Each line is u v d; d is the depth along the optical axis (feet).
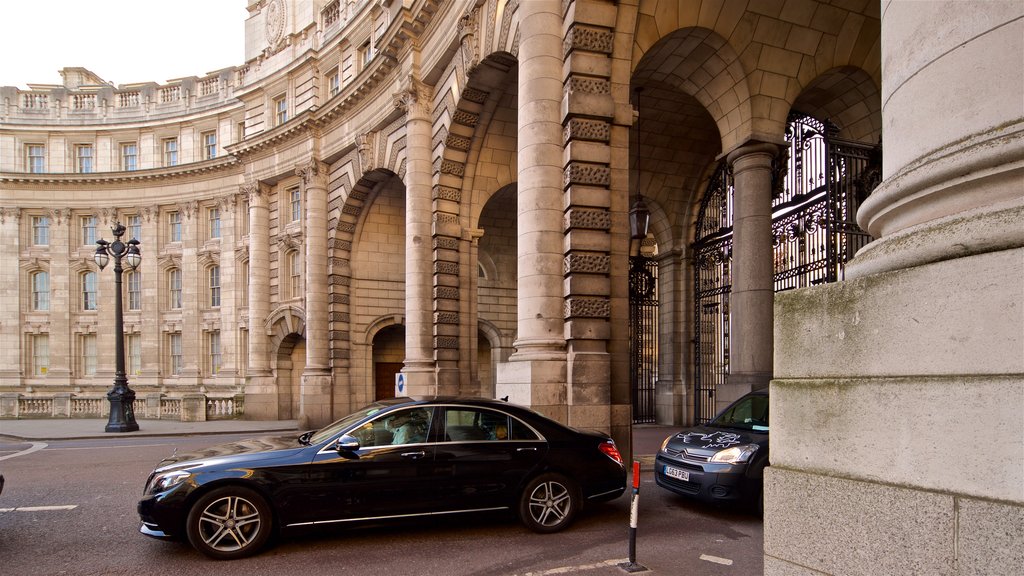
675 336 67.26
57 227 121.60
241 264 106.63
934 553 8.55
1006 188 8.87
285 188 96.07
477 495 22.26
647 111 55.93
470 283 61.05
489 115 57.52
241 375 104.53
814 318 11.15
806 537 10.60
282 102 98.94
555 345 35.83
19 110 123.34
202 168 109.91
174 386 111.24
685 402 65.82
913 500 8.85
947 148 9.52
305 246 90.63
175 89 120.26
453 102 56.70
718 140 61.93
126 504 28.50
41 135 122.72
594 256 36.58
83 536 22.97
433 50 59.62
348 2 84.79
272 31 100.32
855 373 10.27
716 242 60.18
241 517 20.25
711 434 27.99
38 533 23.44
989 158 8.73
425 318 59.62
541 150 37.27
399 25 62.08
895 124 10.84
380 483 21.18
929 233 9.41
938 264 9.03
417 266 60.13
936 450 8.74
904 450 9.20
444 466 21.93
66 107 123.24
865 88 46.78
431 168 62.49
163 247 117.39
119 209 119.96
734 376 41.45
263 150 96.07
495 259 89.45
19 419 93.30
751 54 41.42
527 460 22.98
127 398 67.92
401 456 21.57
